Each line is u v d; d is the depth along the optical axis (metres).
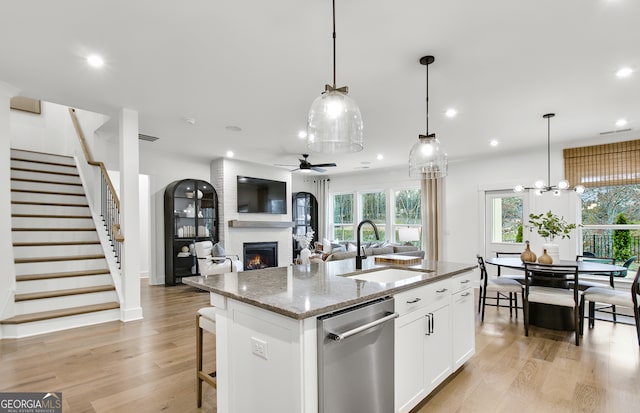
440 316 2.38
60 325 3.61
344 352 1.55
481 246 6.37
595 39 2.32
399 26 2.19
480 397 2.31
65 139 6.49
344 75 2.94
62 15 2.10
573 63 2.69
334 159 6.84
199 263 5.88
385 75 2.93
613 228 5.04
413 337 2.06
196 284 1.99
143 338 3.36
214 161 7.04
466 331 2.76
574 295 3.35
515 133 4.74
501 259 4.57
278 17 2.11
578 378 2.58
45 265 4.12
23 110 6.02
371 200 8.65
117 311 3.97
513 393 2.36
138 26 2.22
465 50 2.50
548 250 4.04
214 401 2.23
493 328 3.82
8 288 3.45
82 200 5.47
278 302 1.54
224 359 1.84
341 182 9.17
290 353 1.45
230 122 4.35
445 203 6.88
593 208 5.24
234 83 3.13
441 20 2.13
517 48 2.46
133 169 3.94
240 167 7.15
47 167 5.66
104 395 2.29
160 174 6.34
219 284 1.96
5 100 3.30
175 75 2.96
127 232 3.92
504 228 6.19
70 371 2.64
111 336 3.42
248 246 7.20
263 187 7.56
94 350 3.05
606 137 4.93
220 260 5.68
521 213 5.96
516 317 4.23
